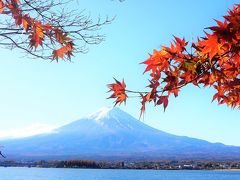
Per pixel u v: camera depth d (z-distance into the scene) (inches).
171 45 136.9
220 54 127.2
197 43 129.3
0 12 189.9
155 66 139.1
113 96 146.0
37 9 208.1
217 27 118.1
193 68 136.7
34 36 199.6
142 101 141.3
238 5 121.1
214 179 6589.6
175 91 140.4
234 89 147.9
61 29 211.9
